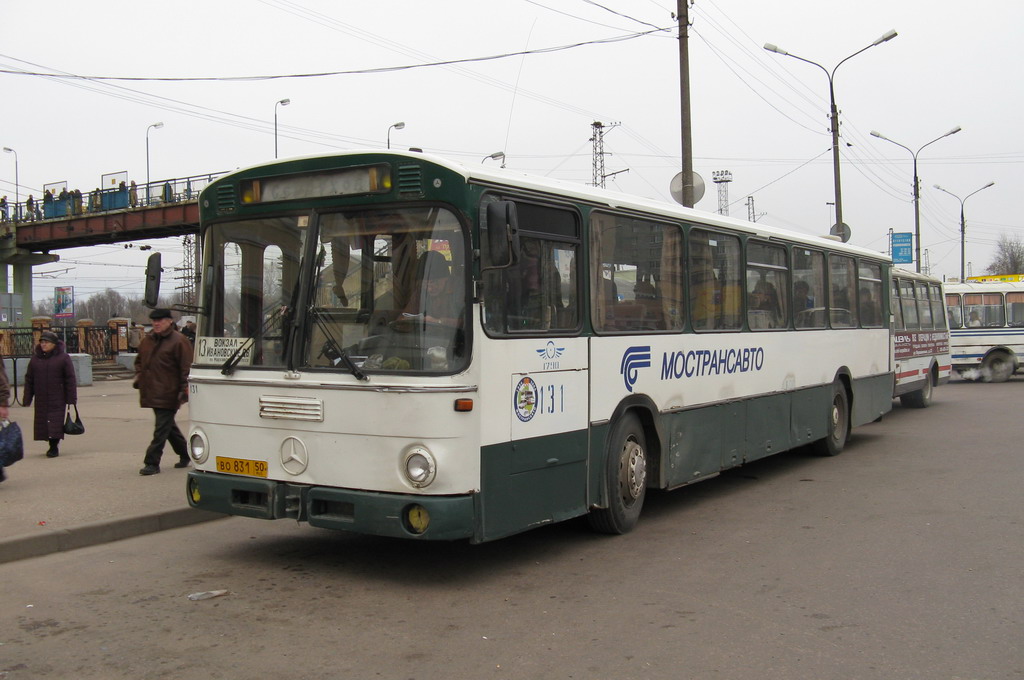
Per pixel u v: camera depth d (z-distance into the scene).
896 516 8.43
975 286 26.56
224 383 6.63
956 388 24.64
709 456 9.03
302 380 6.24
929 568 6.62
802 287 11.37
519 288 6.42
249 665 4.74
